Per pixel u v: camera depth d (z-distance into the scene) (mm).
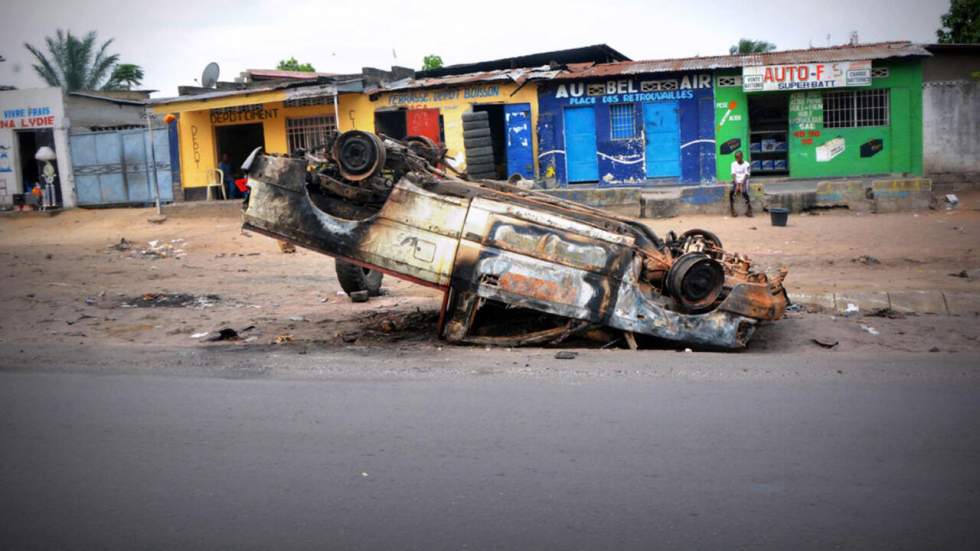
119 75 42812
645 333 7457
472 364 6871
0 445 5016
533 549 3527
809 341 7961
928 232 15289
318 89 22578
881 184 18453
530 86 22484
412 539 3637
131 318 9523
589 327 7570
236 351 7570
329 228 7742
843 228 16266
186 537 3715
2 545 3686
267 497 4137
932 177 22500
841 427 5047
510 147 22828
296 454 4730
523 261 7430
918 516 3801
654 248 7969
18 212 25484
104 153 26672
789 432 4969
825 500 3992
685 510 3898
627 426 5117
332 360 7117
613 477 4301
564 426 5137
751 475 4309
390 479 4328
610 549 3518
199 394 6043
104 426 5332
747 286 7578
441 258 7555
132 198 26547
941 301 9586
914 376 6281
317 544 3609
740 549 3502
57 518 3955
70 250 17469
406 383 6250
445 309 7766
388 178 8070
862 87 21312
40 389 6289
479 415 5391
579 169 22734
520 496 4082
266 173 7895
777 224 16906
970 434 4863
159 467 4586
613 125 22438
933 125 22297
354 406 5648
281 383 6320
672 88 21953
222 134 26312
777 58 21484
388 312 9898
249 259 15586
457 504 4000
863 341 7910
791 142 21984
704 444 4777
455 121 23062
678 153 22203
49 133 27188
